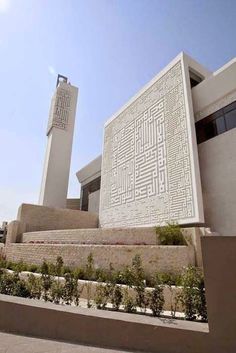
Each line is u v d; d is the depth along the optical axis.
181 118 14.32
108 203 20.58
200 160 14.44
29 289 5.56
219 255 3.32
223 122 13.61
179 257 8.85
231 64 13.05
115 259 9.99
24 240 18.44
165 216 13.94
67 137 28.55
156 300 4.56
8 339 3.67
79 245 11.43
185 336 3.25
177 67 15.68
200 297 4.21
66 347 3.43
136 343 3.44
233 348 2.98
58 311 3.89
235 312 3.09
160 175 15.02
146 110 17.88
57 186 26.45
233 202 12.17
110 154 21.98
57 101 29.41
